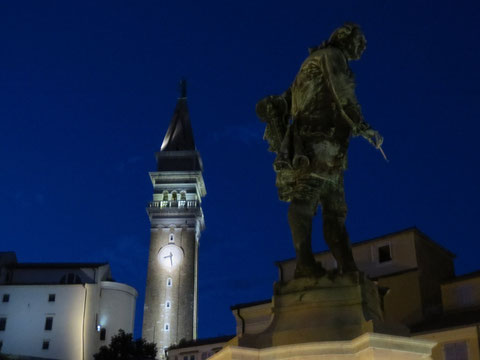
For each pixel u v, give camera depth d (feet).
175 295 334.44
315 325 18.71
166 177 365.61
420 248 129.80
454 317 114.42
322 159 20.99
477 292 120.57
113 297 275.59
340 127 21.40
